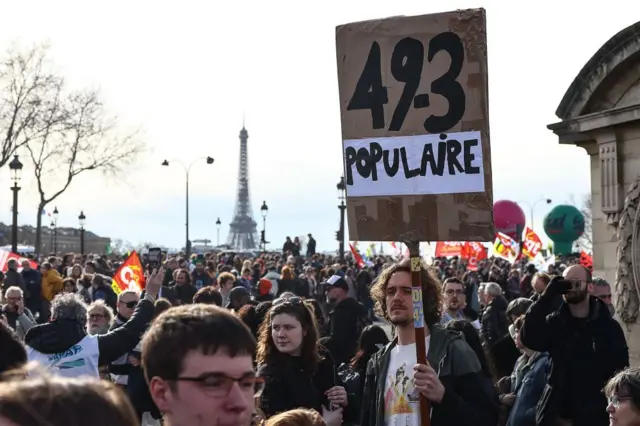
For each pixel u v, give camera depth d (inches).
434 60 232.5
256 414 193.9
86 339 281.7
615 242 559.8
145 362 113.4
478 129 228.1
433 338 232.8
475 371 228.8
